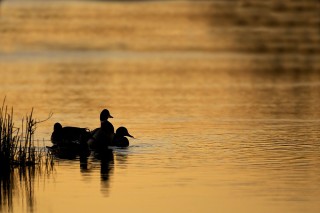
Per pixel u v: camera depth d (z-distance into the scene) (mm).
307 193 22906
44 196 22953
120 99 43438
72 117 37406
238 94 45594
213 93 46031
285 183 24047
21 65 58531
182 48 70812
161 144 30562
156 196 22703
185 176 25062
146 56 65188
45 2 115750
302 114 38000
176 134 32656
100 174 25594
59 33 80625
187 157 27984
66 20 92875
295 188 23469
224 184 24000
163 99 43469
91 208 21594
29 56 63969
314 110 39312
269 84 50219
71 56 64625
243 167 26266
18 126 34156
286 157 27859
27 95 44438
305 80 52281
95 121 36344
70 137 30844
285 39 78438
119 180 24688
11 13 100375
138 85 49344
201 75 54531
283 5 108375
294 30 85562
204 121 36031
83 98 43656
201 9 105938
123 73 55031
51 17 96125
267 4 109875
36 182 24703
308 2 110750
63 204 22031
